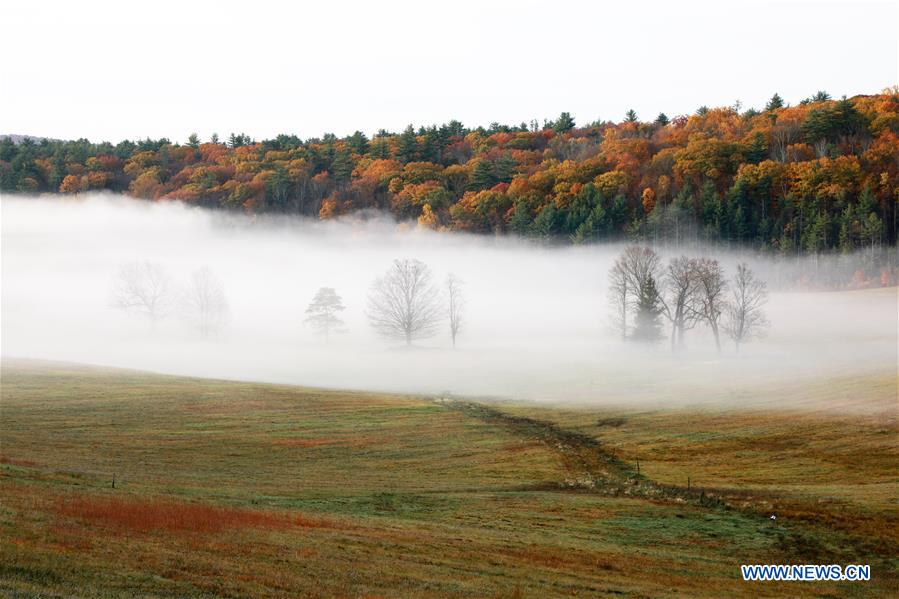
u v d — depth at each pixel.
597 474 58.84
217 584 26.61
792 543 41.28
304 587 27.44
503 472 60.00
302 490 50.47
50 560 26.81
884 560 38.72
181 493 44.31
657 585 33.06
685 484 54.53
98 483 43.88
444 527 41.12
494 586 29.97
